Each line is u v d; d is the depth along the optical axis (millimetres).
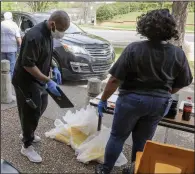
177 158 1646
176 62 1910
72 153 2816
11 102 4012
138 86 1971
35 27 2268
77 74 5004
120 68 1929
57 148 2887
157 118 2102
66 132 2980
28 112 2496
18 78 2393
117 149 2215
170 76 1952
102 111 2311
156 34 1844
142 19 1915
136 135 2240
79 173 2527
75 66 4965
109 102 2596
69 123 3004
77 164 2646
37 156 2650
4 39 4305
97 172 2395
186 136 3520
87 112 2936
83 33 5691
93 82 3289
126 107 2027
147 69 1881
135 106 1996
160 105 1995
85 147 2729
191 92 4898
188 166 1638
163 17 1839
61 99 2377
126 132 2154
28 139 2652
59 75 2795
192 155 1604
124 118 2068
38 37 2211
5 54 4402
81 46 5020
